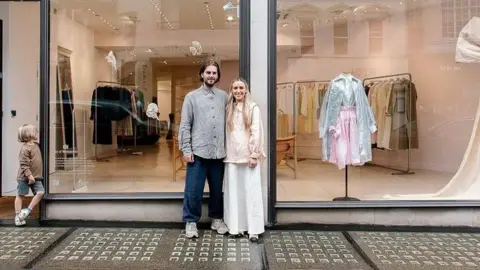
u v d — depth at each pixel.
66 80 5.86
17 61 5.62
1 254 3.32
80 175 5.29
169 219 4.24
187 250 3.44
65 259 3.22
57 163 4.71
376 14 6.44
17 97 5.62
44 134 4.34
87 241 3.65
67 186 4.79
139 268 3.06
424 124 6.43
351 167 5.11
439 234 3.89
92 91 6.94
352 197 4.49
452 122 6.21
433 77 6.48
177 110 6.41
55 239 3.69
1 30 5.45
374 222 4.16
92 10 6.80
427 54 6.52
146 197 4.23
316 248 3.51
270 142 4.16
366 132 4.82
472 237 3.81
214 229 3.98
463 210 4.16
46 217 4.25
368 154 4.81
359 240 3.71
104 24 7.48
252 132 3.75
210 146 3.77
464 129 6.02
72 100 5.88
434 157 6.32
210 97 3.83
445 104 6.34
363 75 6.52
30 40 5.77
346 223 4.16
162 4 6.56
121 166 5.96
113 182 4.99
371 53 6.70
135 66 7.40
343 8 5.94
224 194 3.89
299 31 5.69
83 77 6.76
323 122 4.94
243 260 3.23
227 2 5.05
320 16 5.89
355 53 6.52
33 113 5.80
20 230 3.95
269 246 3.55
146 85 6.99
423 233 3.92
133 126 6.64
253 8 4.16
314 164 4.93
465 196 4.49
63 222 4.18
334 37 6.36
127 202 4.23
